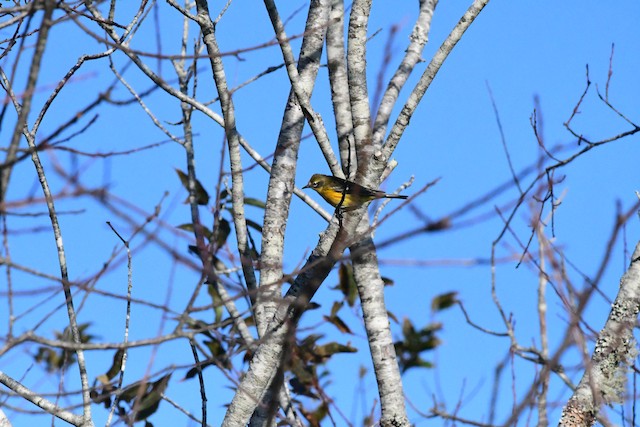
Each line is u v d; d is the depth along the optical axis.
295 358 13.93
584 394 10.25
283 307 10.75
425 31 12.87
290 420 11.61
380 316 11.47
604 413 9.52
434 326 14.41
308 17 13.63
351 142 11.60
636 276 10.73
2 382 10.36
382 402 11.12
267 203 13.12
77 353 10.41
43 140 6.82
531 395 6.84
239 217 12.63
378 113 11.80
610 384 10.30
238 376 11.29
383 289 11.66
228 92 12.54
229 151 12.67
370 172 10.38
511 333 9.55
